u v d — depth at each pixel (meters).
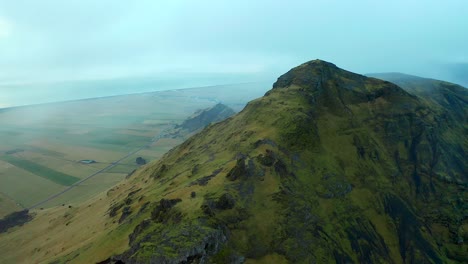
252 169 110.62
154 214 93.06
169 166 175.75
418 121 191.38
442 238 141.88
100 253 89.69
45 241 158.88
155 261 69.69
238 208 93.44
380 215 135.75
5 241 189.00
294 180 117.44
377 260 115.12
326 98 186.75
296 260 88.19
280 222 96.19
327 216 115.38
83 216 175.25
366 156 159.50
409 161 173.88
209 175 112.75
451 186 168.50
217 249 77.88
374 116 188.75
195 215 83.62
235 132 161.75
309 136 142.50
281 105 167.50
